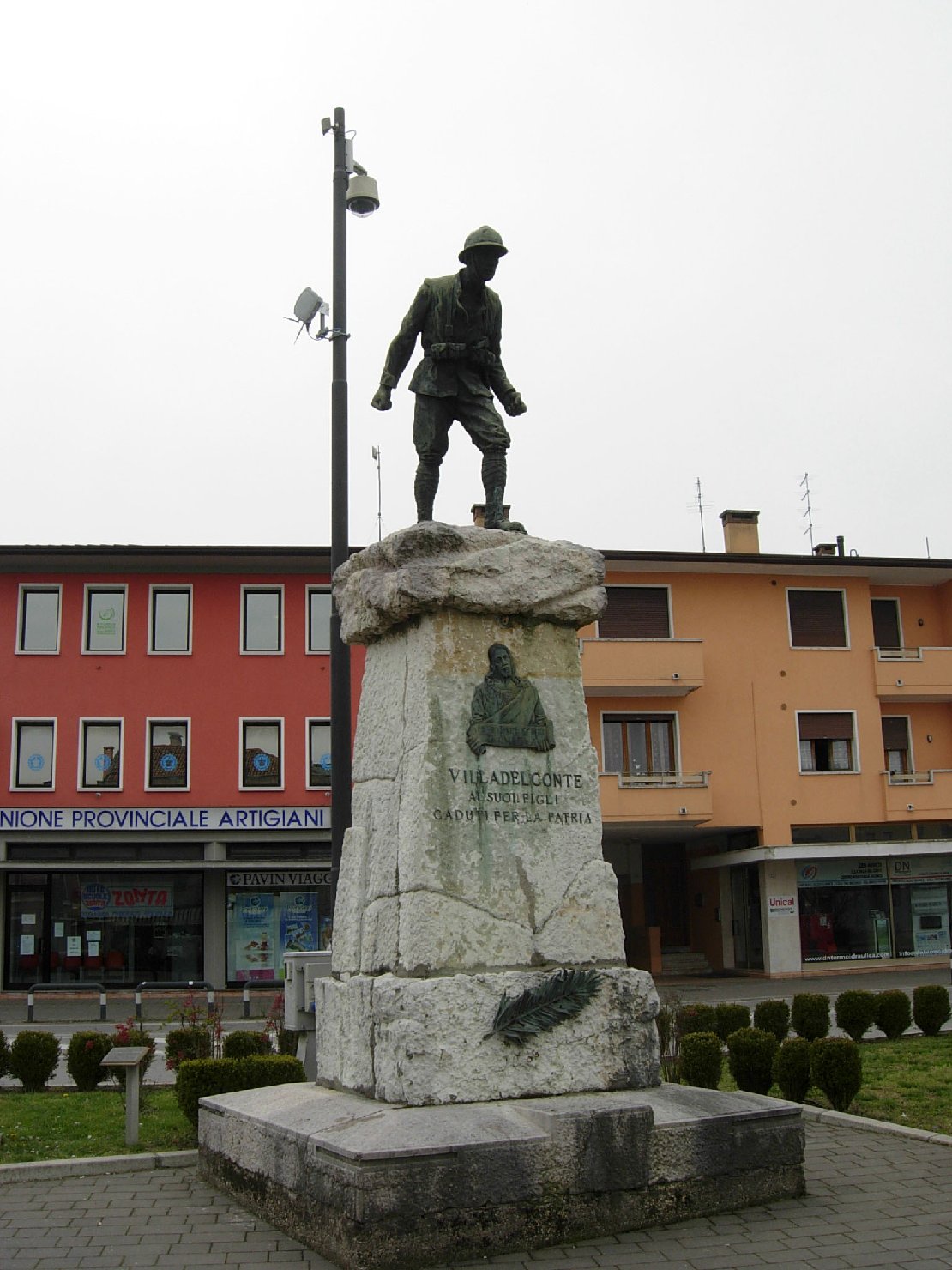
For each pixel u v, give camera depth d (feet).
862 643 123.24
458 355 31.53
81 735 110.22
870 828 120.57
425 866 26.05
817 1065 36.52
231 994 103.71
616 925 27.55
